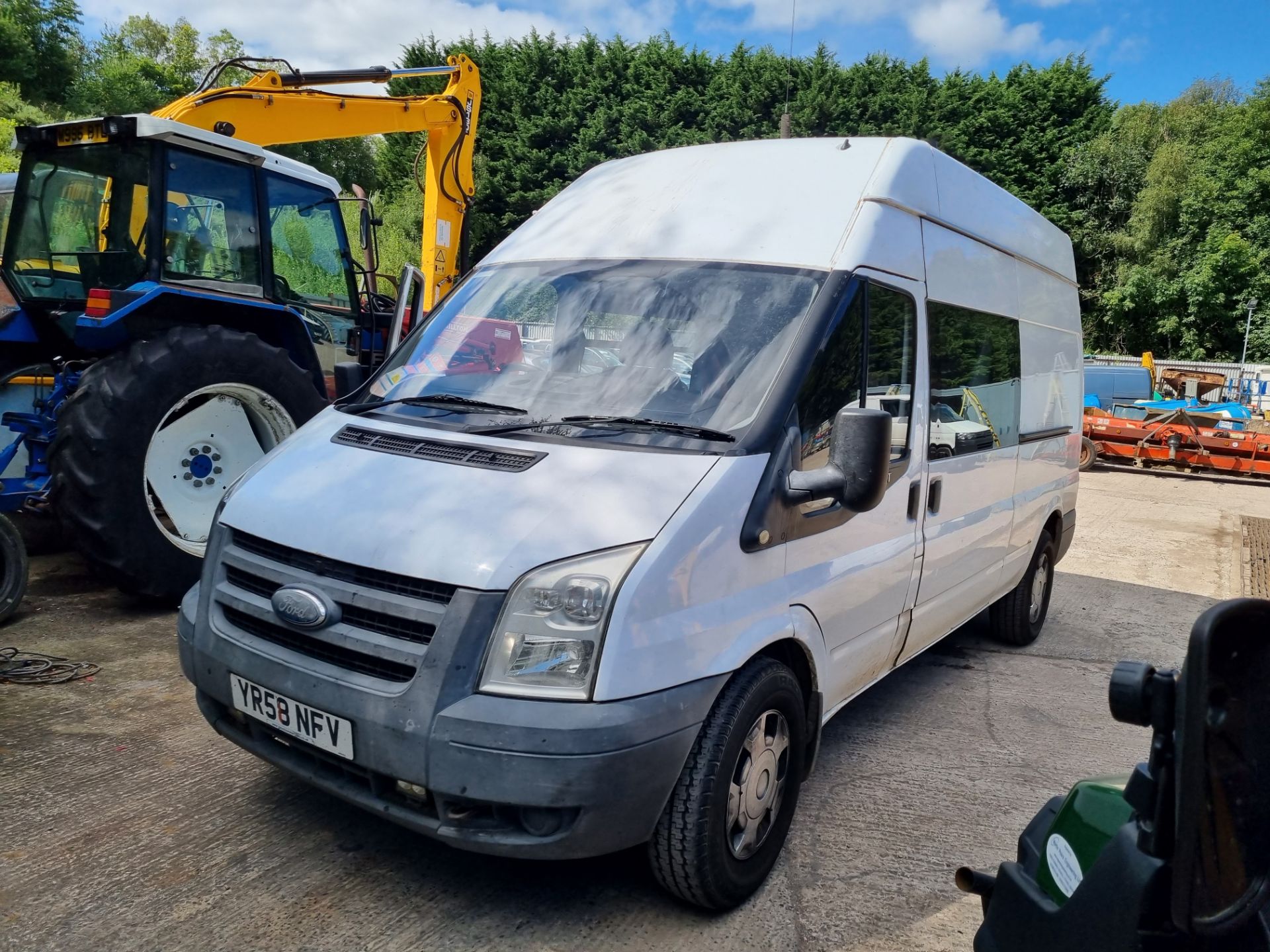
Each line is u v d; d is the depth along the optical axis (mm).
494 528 2562
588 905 2865
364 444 3113
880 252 3541
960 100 41938
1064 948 1641
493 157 41688
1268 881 1542
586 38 41625
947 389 4148
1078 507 12742
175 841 3076
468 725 2379
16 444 5418
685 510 2646
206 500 5574
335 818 3268
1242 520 12195
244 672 2785
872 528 3543
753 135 39750
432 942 2646
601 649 2424
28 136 5715
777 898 2994
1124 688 1520
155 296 5430
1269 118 39750
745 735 2760
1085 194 42125
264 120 7684
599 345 3354
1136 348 41062
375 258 7305
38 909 2695
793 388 3031
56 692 4211
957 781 3998
